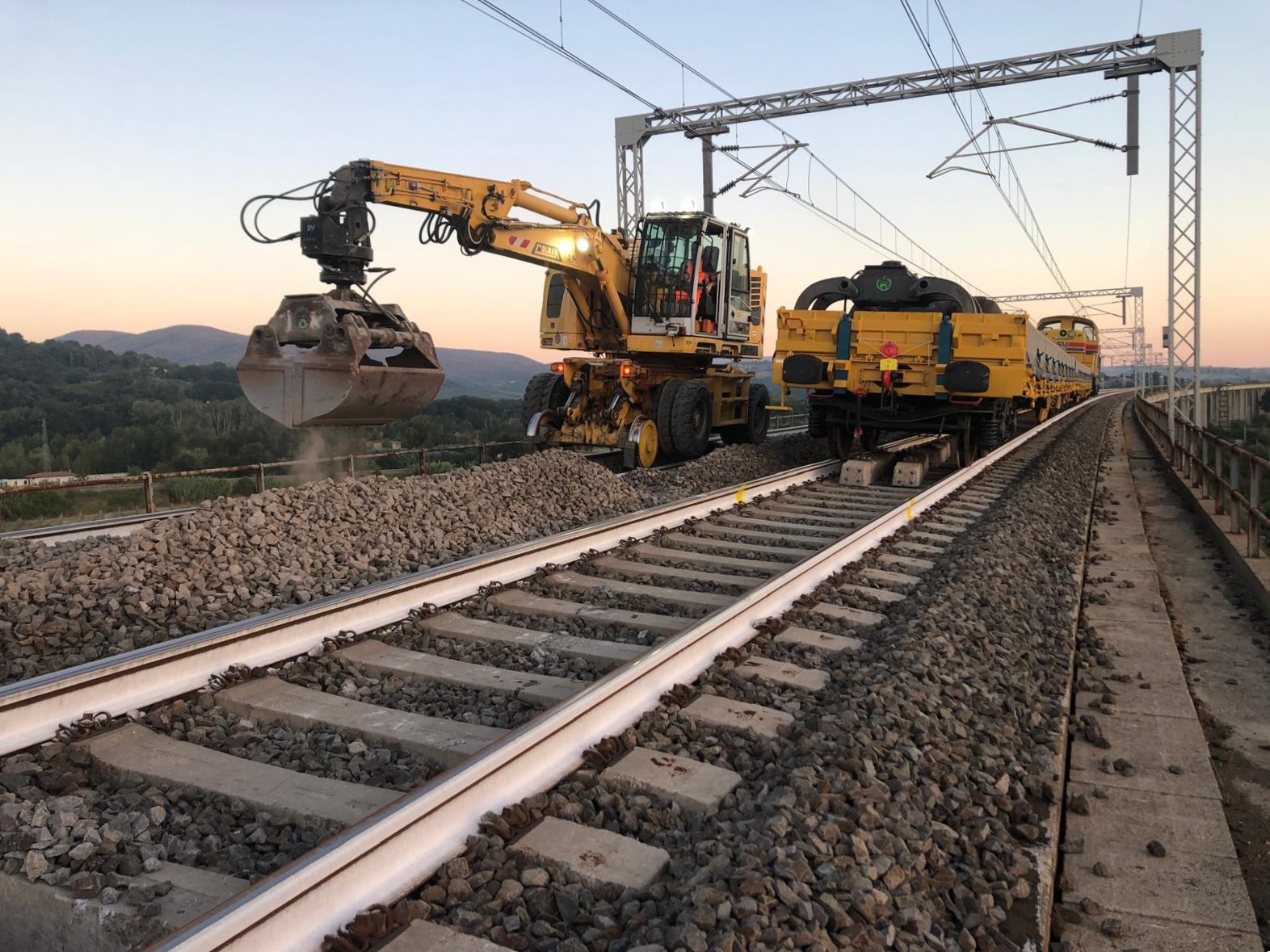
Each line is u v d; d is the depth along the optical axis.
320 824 3.27
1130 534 10.80
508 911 2.71
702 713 4.29
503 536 8.80
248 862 3.04
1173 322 22.45
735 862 2.83
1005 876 3.03
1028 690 4.86
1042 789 3.71
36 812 3.11
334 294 7.46
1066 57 21.36
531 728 3.49
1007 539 8.52
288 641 4.97
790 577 6.28
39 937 2.78
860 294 14.38
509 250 12.62
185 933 2.15
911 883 2.89
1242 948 2.88
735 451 16.27
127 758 3.72
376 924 2.50
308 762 3.82
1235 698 5.52
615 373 15.80
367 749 4.00
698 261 15.34
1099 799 3.92
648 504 11.58
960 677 4.80
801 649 5.40
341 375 6.89
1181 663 6.03
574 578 7.04
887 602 6.49
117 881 2.79
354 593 5.49
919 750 3.82
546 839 3.05
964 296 13.75
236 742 3.98
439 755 3.90
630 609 6.40
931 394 13.23
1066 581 7.62
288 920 2.39
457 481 9.96
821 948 2.42
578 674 5.00
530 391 16.88
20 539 8.45
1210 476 12.31
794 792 3.29
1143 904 3.13
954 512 10.72
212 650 4.56
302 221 7.75
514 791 3.34
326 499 8.16
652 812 3.33
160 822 3.26
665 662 4.55
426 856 2.88
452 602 6.13
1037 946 2.73
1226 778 4.41
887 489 13.04
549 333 16.22
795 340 14.34
